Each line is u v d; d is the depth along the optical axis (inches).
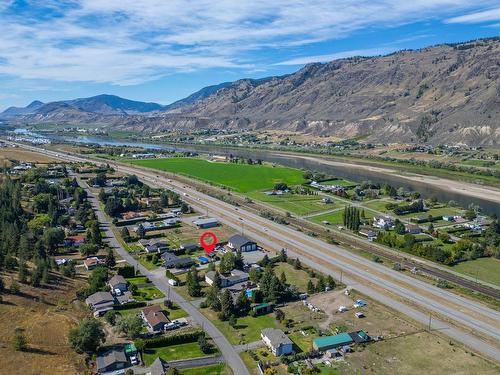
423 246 6860.2
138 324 4389.8
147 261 6441.9
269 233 7834.6
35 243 6407.5
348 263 6437.0
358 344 4301.2
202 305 5044.3
